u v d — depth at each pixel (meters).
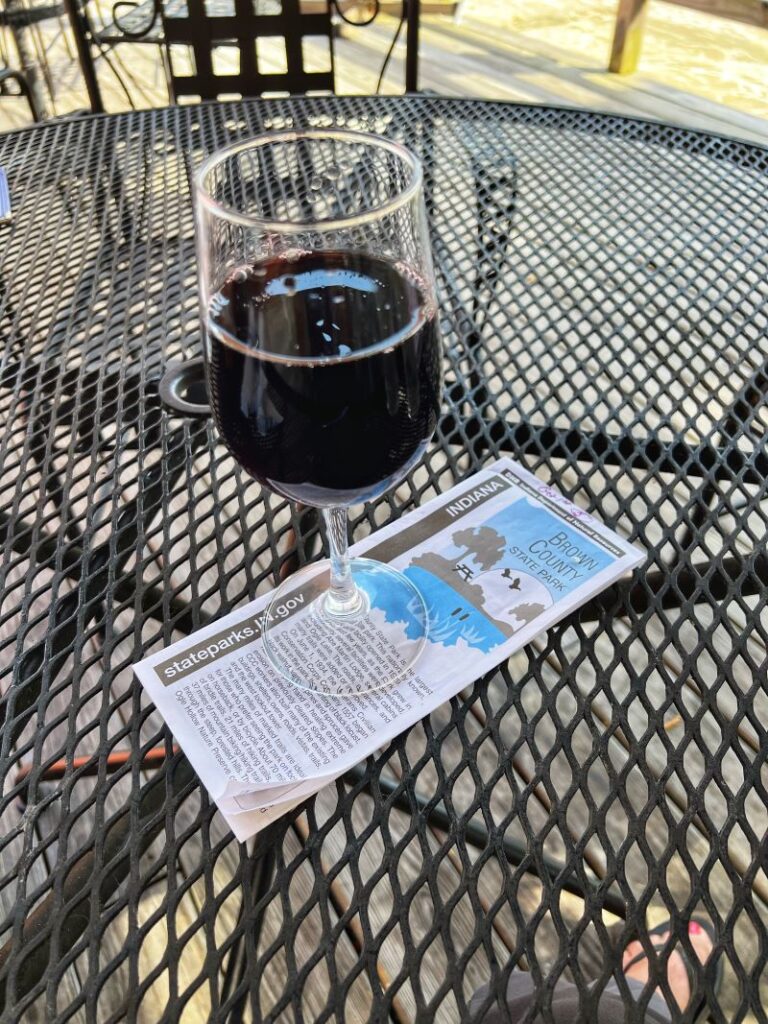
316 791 0.46
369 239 0.42
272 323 0.41
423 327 0.43
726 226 0.94
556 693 0.52
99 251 0.93
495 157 1.07
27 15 3.35
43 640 0.56
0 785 0.48
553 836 0.96
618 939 0.42
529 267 0.89
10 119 3.28
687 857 0.44
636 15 3.29
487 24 4.04
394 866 0.44
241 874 0.44
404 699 0.50
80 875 0.44
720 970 0.72
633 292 0.85
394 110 1.17
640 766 0.48
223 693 0.51
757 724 0.50
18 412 0.74
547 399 0.74
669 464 0.68
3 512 0.67
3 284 0.89
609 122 1.14
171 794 0.47
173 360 0.78
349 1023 0.78
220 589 0.58
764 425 0.71
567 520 0.62
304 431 0.42
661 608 0.57
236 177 0.50
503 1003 0.40
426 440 0.47
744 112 3.13
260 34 1.59
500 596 0.56
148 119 1.17
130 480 0.67
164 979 0.80
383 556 0.60
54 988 0.41
